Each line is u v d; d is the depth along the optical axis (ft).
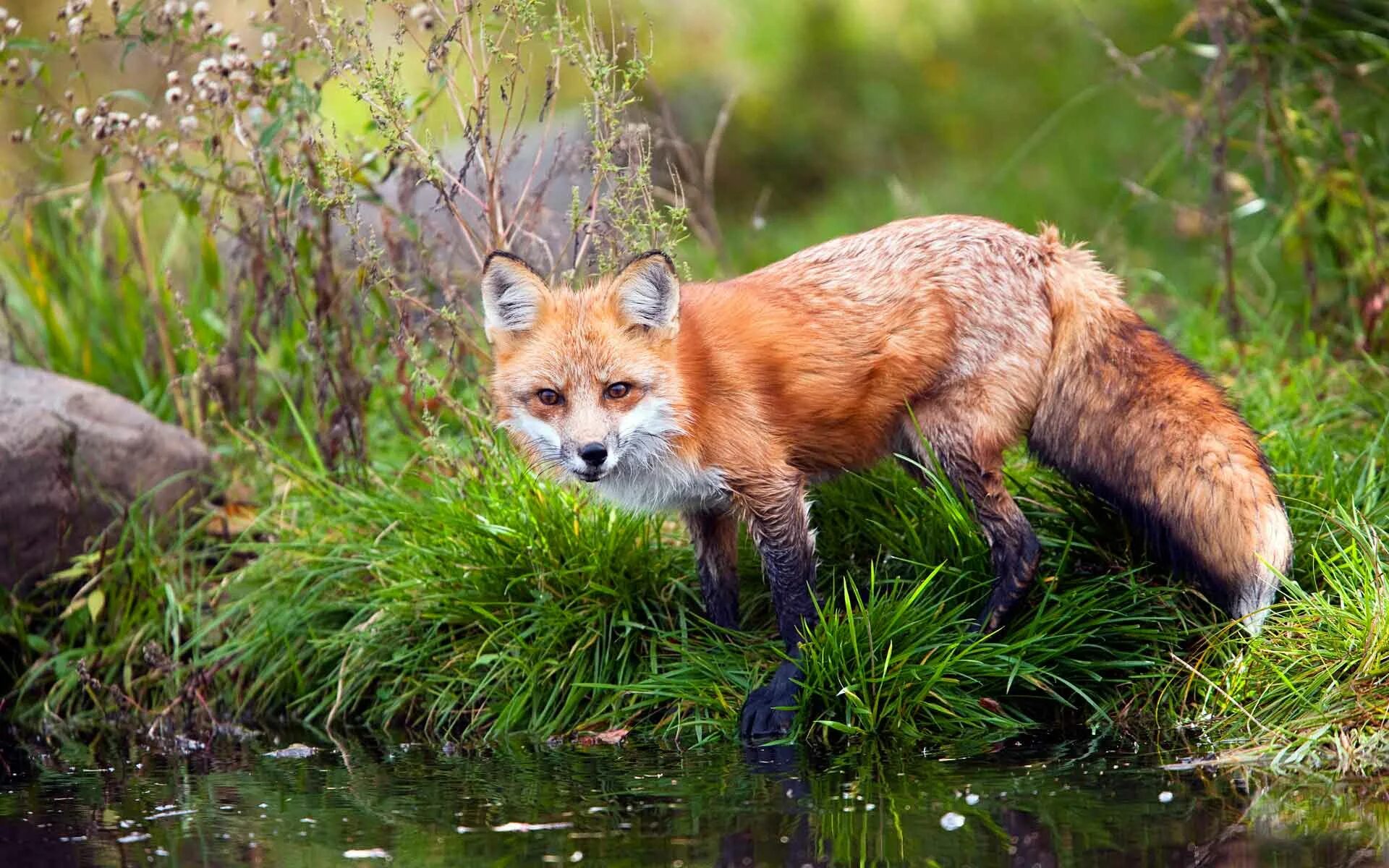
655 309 27.02
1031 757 25.22
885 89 72.59
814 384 27.89
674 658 30.30
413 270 37.14
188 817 23.94
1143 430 27.30
